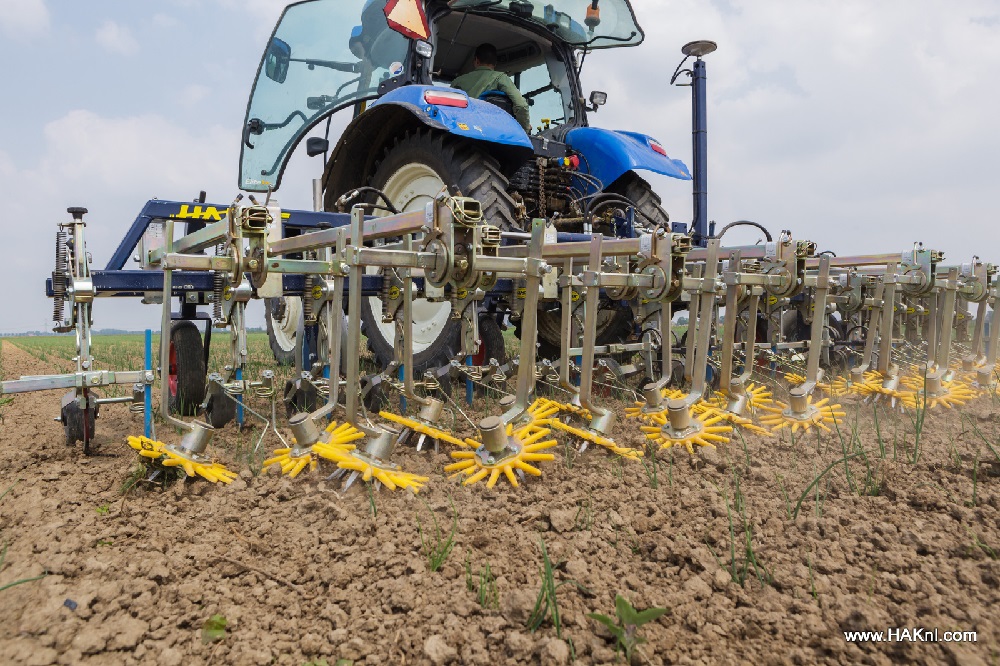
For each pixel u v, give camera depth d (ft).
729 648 5.24
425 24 16.25
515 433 9.36
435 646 5.16
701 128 18.65
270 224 8.23
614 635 5.32
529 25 18.90
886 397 13.21
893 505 7.89
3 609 5.66
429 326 16.42
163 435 11.50
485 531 7.23
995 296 14.65
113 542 7.00
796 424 11.23
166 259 8.30
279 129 19.57
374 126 17.46
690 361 12.75
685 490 8.42
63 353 34.06
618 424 11.78
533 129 21.70
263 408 13.71
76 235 9.91
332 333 9.18
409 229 8.22
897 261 13.62
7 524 7.54
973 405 13.19
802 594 5.91
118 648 5.20
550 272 9.09
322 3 17.38
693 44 18.38
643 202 18.21
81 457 10.14
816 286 11.57
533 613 5.50
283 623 5.65
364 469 8.38
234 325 10.68
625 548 6.92
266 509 8.05
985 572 6.12
